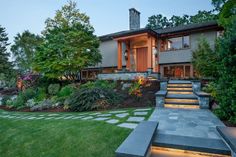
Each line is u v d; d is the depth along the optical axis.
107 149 3.17
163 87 8.75
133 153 2.15
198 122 4.31
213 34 12.28
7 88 18.19
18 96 11.28
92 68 18.42
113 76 12.75
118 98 7.95
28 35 30.52
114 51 16.98
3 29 31.48
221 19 5.36
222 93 4.54
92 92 7.82
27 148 3.73
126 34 13.38
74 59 12.15
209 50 9.55
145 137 2.76
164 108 6.37
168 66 14.57
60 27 13.98
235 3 4.82
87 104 7.25
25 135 4.33
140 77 10.61
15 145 3.94
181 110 5.94
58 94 10.15
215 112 5.19
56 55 11.92
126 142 2.54
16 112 8.50
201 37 11.27
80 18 16.23
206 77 9.48
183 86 8.77
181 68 13.84
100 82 11.28
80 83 12.62
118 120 4.82
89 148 3.30
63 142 3.67
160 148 2.97
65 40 12.32
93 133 3.85
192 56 11.27
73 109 7.45
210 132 3.49
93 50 13.53
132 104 7.32
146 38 14.21
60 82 13.34
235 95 3.95
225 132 2.88
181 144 2.85
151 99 7.59
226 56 4.16
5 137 4.43
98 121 4.79
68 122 4.97
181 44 13.87
